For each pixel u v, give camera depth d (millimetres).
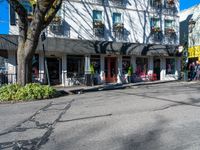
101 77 24016
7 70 20516
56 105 11312
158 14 27000
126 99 12422
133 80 25406
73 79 22719
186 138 5840
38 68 21547
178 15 28375
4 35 19469
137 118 7906
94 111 9297
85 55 23062
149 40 26406
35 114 9266
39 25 14000
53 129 6957
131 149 5234
